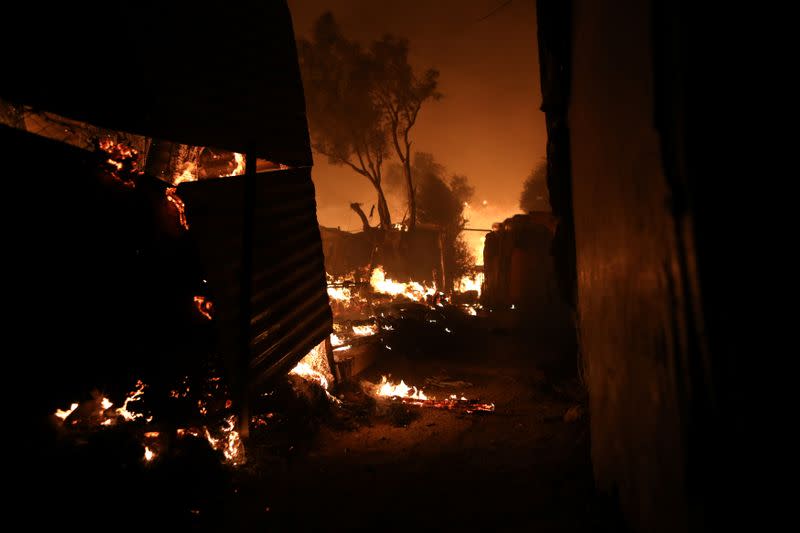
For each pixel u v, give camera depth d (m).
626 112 2.75
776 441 1.48
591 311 4.28
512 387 9.27
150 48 4.29
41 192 3.55
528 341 15.52
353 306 16.38
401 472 5.10
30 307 3.37
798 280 1.42
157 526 3.45
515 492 4.44
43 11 3.47
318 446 5.87
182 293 4.67
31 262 3.41
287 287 6.05
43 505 3.03
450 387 9.28
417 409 7.66
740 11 1.63
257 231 5.51
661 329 2.32
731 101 1.66
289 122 6.32
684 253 1.94
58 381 3.49
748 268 1.60
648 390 2.61
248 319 4.97
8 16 3.27
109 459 3.54
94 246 3.89
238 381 4.89
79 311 3.69
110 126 3.91
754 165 1.58
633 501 2.97
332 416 6.83
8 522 2.85
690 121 1.82
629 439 3.05
